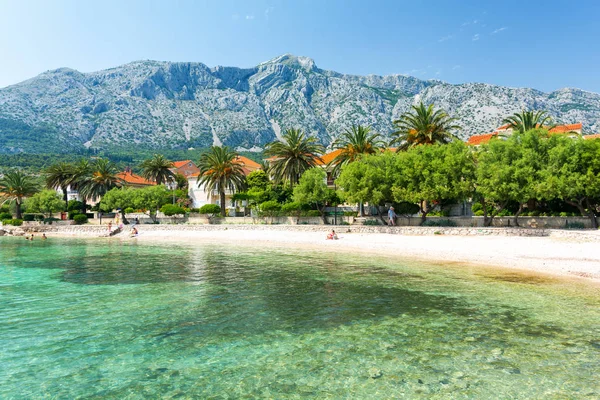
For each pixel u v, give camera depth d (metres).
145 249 35.94
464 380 7.98
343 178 43.44
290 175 56.03
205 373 8.42
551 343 10.07
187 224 59.44
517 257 23.88
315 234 44.28
